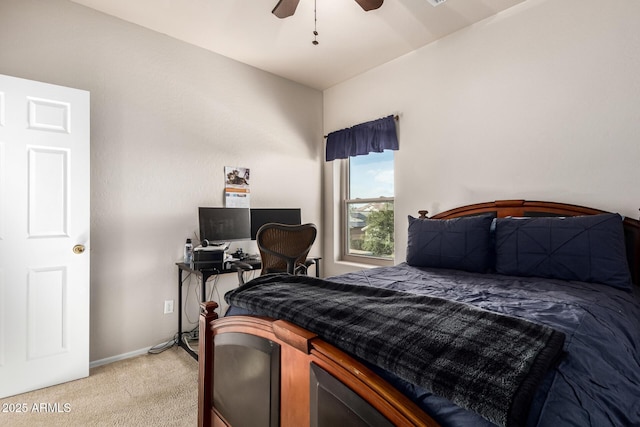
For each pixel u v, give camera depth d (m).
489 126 2.49
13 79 1.90
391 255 3.34
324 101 3.90
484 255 2.06
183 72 2.77
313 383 0.90
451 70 2.71
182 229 2.75
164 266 2.65
